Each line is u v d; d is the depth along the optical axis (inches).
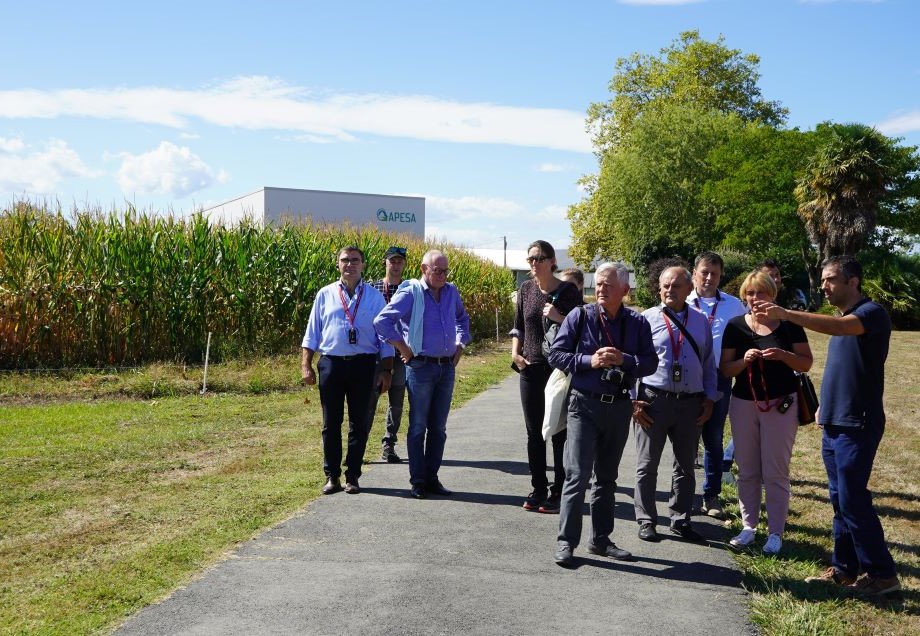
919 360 745.6
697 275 241.0
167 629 146.6
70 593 163.3
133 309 497.7
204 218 550.6
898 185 1579.7
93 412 373.4
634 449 320.5
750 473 203.2
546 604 161.2
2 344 460.1
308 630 146.6
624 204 1935.3
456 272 874.8
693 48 2065.7
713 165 1811.0
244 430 345.4
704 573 181.8
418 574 176.4
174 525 210.5
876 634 149.9
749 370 199.0
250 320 554.6
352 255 247.6
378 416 383.9
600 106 2214.6
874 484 269.3
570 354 188.2
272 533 203.9
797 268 1667.1
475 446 325.4
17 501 232.8
